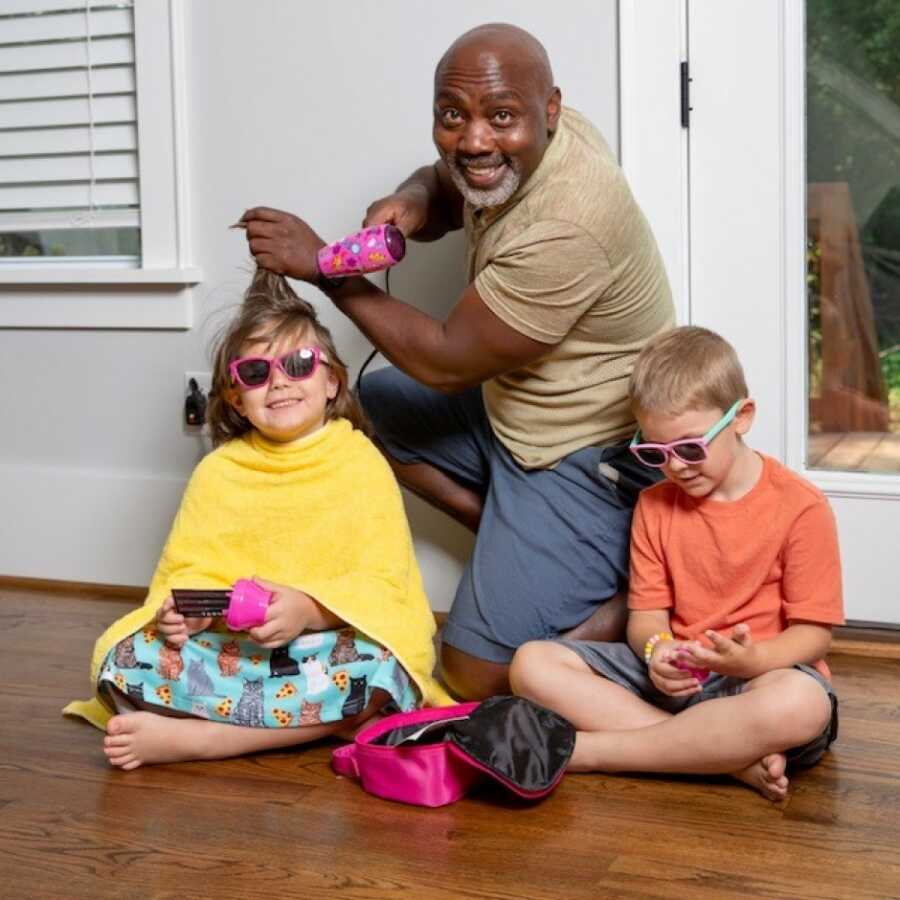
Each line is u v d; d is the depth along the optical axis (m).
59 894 1.38
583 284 1.79
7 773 1.71
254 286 1.97
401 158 2.33
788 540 1.69
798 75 2.12
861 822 1.52
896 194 2.14
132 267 2.53
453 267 2.30
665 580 1.77
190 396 2.47
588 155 1.82
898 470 2.19
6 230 2.63
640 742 1.64
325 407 1.94
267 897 1.36
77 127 2.54
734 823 1.52
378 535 1.87
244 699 1.76
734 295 2.19
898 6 2.09
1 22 2.55
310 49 2.36
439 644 2.25
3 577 2.64
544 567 1.94
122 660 1.78
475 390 2.13
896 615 2.18
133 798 1.62
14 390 2.63
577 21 2.19
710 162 2.16
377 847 1.48
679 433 1.67
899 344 2.17
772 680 1.60
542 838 1.49
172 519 2.53
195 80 2.44
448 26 2.27
